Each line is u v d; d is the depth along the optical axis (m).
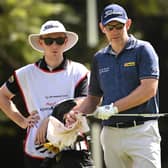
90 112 15.62
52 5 38.25
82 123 14.95
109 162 15.42
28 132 15.84
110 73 15.08
